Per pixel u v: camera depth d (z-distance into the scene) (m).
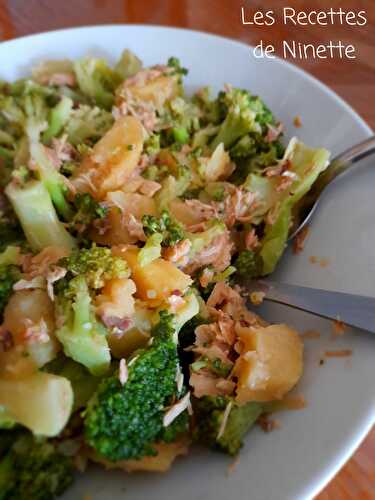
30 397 0.14
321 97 0.22
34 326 0.15
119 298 0.16
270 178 0.20
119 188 0.20
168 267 0.17
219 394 0.16
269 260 0.19
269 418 0.15
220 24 0.29
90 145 0.22
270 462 0.14
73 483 0.14
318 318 0.17
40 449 0.14
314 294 0.17
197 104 0.24
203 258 0.18
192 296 0.17
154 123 0.22
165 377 0.15
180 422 0.15
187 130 0.22
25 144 0.21
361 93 0.25
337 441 0.14
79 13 0.29
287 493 0.13
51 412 0.14
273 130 0.21
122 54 0.24
